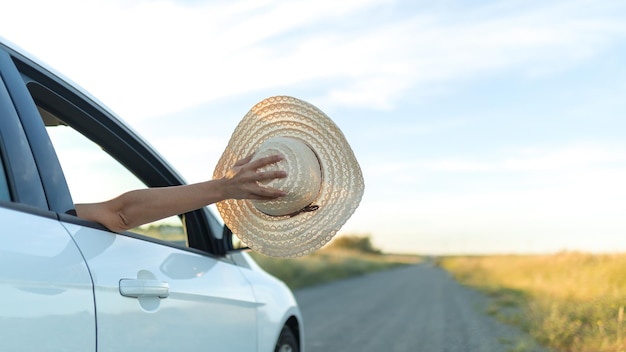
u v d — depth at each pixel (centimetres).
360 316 1470
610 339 888
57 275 200
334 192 272
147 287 241
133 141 300
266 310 370
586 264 1452
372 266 6084
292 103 276
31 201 211
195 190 241
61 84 262
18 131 217
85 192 288
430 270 7344
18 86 228
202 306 286
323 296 2245
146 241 269
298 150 264
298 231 270
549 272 1962
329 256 4972
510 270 3209
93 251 224
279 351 407
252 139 284
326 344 1003
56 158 232
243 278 355
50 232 209
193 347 271
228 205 281
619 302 1023
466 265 6519
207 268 312
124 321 227
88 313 209
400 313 1551
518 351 916
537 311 1190
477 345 997
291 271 3038
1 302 178
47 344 191
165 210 241
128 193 241
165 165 316
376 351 939
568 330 955
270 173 244
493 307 1628
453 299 2070
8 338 179
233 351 313
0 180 202
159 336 246
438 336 1101
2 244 186
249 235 277
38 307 190
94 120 282
